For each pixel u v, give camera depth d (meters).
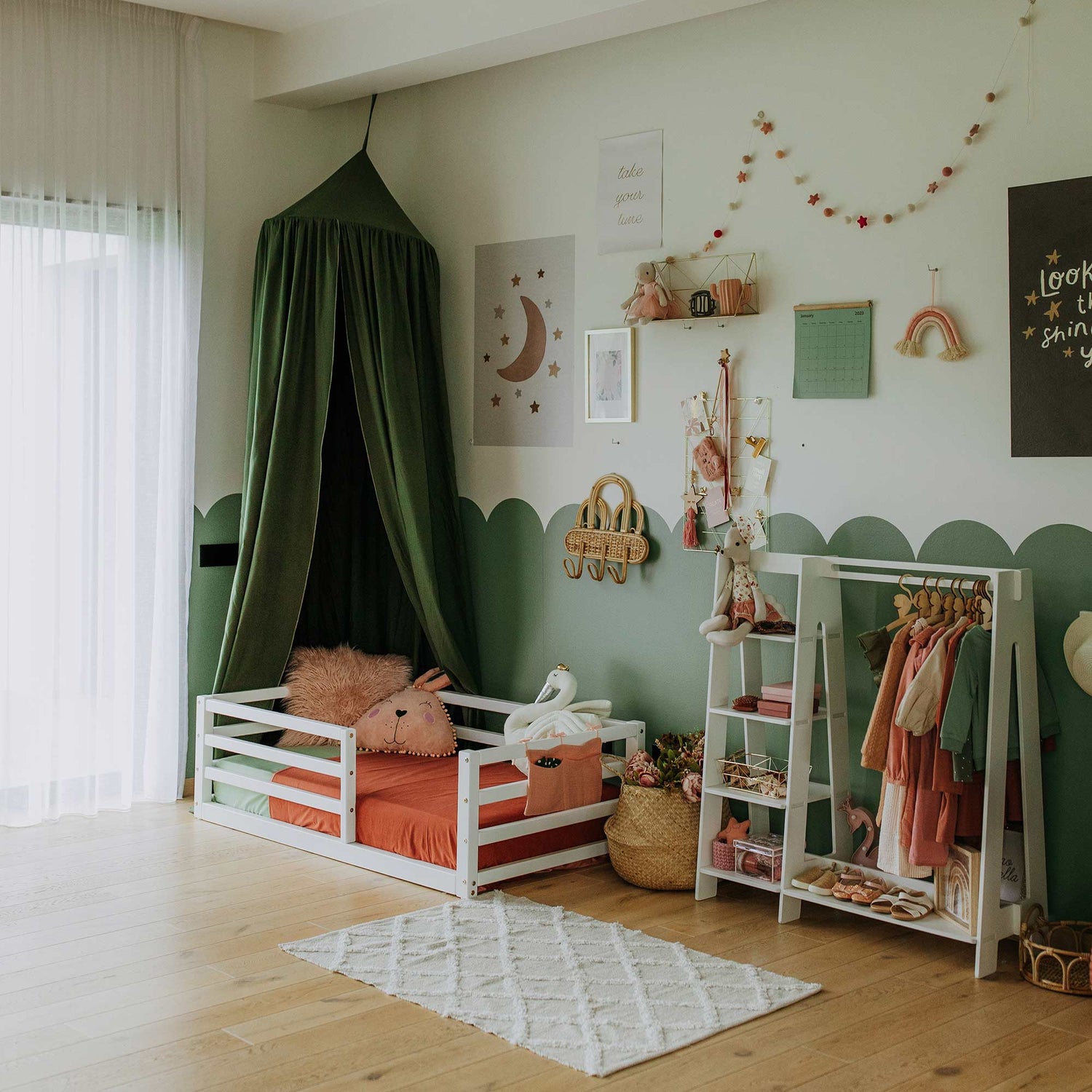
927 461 3.77
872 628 3.89
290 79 5.00
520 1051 2.80
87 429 4.64
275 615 4.88
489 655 5.10
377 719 4.86
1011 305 3.56
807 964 3.36
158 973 3.21
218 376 5.09
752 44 4.14
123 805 4.77
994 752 3.30
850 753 3.97
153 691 4.87
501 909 3.72
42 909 3.68
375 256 4.84
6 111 4.44
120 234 4.73
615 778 4.54
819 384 4.00
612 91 4.55
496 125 4.94
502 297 4.96
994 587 3.33
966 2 3.64
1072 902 3.51
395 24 4.64
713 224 4.27
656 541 4.48
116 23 4.68
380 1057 2.76
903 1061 2.78
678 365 4.39
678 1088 2.64
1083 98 3.43
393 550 4.95
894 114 3.81
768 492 4.15
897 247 3.82
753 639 4.07
